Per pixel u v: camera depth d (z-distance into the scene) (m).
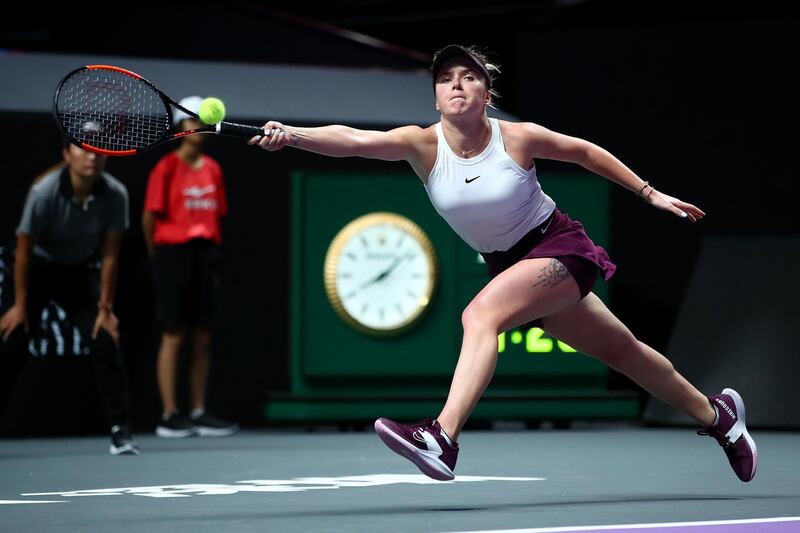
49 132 22.42
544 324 11.06
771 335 22.69
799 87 25.88
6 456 17.36
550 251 10.60
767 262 23.22
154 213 22.02
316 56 28.34
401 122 24.66
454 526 9.26
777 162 26.03
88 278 17.44
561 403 22.94
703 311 23.58
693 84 26.31
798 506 10.75
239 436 21.78
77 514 10.30
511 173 10.48
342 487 12.67
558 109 26.86
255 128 10.04
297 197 22.81
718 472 14.41
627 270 26.28
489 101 10.72
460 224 10.77
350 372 22.81
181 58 27.83
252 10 28.20
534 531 8.81
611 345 11.13
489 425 24.72
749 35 26.09
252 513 10.30
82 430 22.45
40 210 16.58
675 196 26.36
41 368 22.17
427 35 32.19
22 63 24.03
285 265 23.89
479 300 10.41
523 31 27.11
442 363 22.92
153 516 10.11
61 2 28.77
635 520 9.68
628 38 26.61
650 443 19.50
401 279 22.89
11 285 17.86
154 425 23.11
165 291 21.98
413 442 9.80
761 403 22.25
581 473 14.31
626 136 26.58
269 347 23.81
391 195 22.94
